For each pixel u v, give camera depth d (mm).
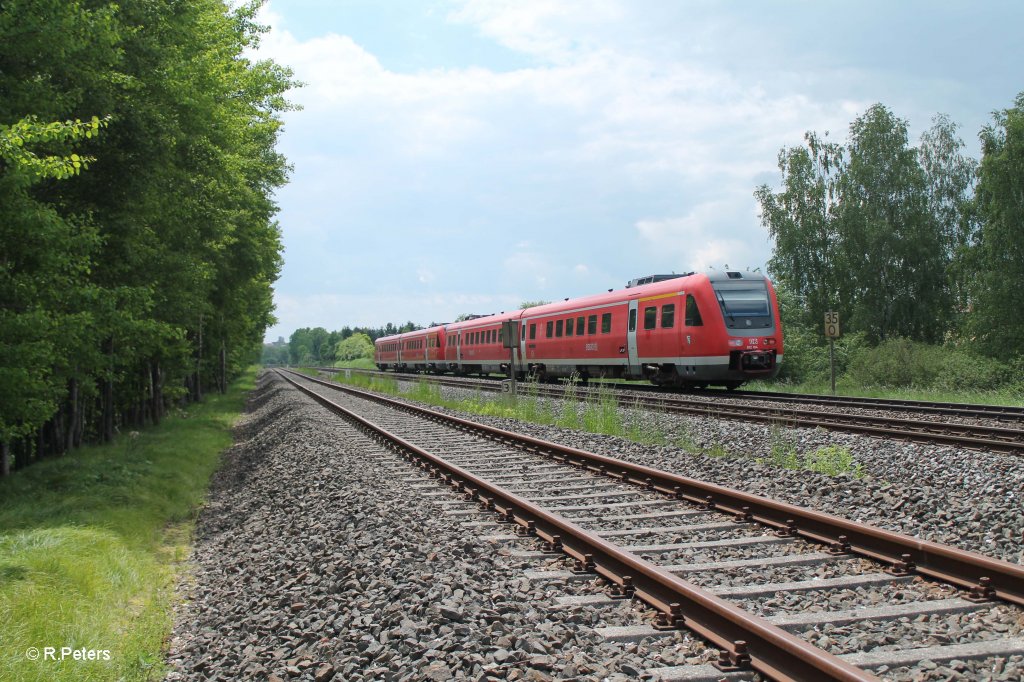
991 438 12328
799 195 43250
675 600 4891
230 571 7680
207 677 4859
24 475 12852
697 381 23531
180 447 17781
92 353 12375
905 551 5715
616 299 26609
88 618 5758
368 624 4867
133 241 13938
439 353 50812
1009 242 34875
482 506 8477
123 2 12469
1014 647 4172
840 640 4371
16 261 10992
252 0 20297
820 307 43281
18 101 10539
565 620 4816
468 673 4004
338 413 22828
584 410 18391
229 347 46375
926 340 41188
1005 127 35531
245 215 23969
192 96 14047
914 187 41406
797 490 8672
